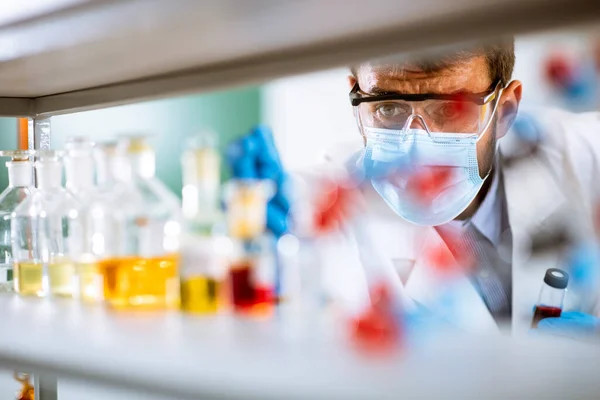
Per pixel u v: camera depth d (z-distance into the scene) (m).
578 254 1.73
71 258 1.18
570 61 2.73
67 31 0.75
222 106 4.23
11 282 1.22
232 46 0.79
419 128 1.31
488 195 1.72
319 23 0.66
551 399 0.47
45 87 1.19
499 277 1.68
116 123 3.64
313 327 0.71
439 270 1.64
